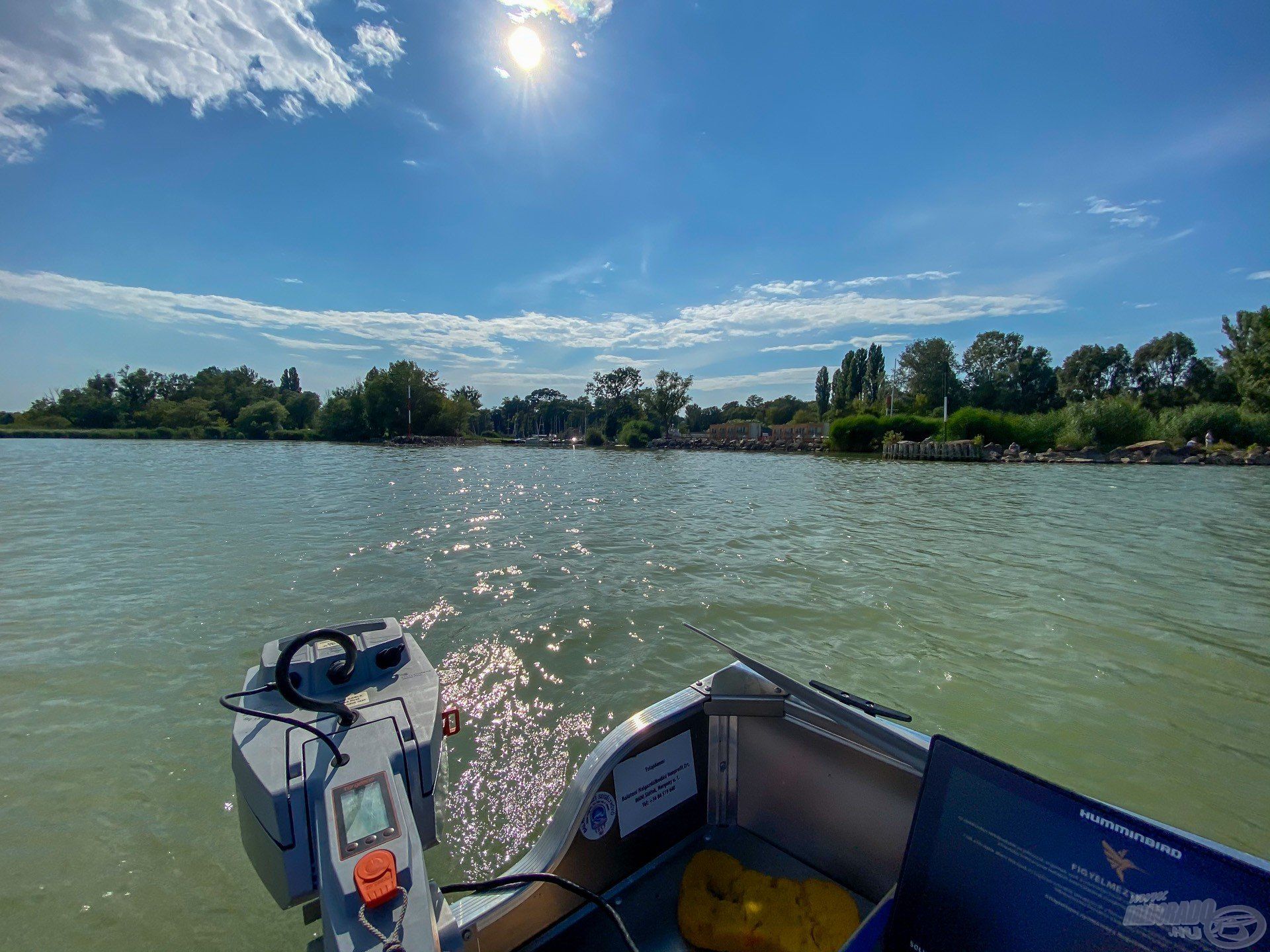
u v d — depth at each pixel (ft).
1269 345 127.65
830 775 7.35
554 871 6.72
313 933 9.04
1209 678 17.11
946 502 52.49
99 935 8.93
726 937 6.50
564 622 20.86
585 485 67.56
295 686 5.65
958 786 5.09
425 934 3.87
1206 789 12.42
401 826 4.43
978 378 195.93
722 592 24.61
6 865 10.20
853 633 20.27
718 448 176.86
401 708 5.55
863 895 7.25
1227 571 28.35
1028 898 4.53
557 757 13.15
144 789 12.18
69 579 26.05
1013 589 25.23
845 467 96.02
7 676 16.93
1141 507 49.34
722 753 8.19
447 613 21.83
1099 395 208.64
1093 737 14.21
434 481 70.74
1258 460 92.63
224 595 23.91
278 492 57.52
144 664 17.67
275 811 4.50
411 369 215.51
